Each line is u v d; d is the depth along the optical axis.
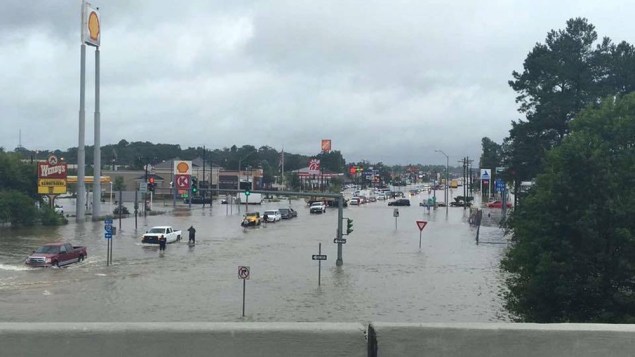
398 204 122.94
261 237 54.06
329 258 39.00
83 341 3.81
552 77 51.59
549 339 3.96
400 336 3.88
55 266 34.06
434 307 23.27
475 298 25.22
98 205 76.12
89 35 75.56
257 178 173.12
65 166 74.31
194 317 21.03
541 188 20.19
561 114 50.50
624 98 21.17
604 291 17.86
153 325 3.90
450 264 36.38
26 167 76.81
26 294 25.45
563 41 51.75
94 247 44.91
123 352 3.82
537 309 18.89
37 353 3.79
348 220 36.28
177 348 3.84
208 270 33.12
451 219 81.19
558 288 17.42
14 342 3.79
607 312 16.97
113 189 143.38
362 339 3.90
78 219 72.56
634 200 17.73
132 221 74.19
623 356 3.98
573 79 50.94
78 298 24.59
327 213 97.19
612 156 19.39
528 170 53.12
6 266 34.41
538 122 51.38
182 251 42.62
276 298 24.92
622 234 17.16
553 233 18.67
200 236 54.94
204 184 119.06
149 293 25.86
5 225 67.00
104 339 3.82
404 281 29.75
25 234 56.44
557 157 19.03
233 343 3.86
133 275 31.16
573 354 3.98
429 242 50.16
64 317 20.78
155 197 144.50
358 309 22.78
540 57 52.09
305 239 52.25
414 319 21.02
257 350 3.85
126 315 21.25
